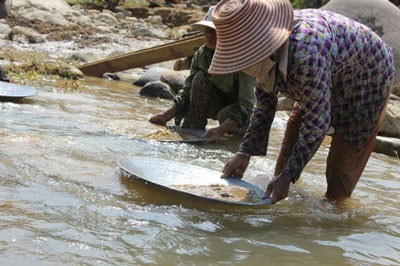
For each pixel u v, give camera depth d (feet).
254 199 13.61
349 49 13.26
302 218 13.43
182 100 21.95
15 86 23.80
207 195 13.56
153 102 28.48
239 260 10.63
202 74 21.42
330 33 12.85
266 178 15.81
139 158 14.99
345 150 14.75
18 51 44.19
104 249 10.42
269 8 11.98
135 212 12.42
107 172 14.87
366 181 17.37
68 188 13.34
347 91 14.07
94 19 66.85
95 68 35.83
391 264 11.22
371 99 14.23
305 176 17.24
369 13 35.35
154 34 60.95
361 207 14.71
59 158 15.56
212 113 22.00
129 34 60.59
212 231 11.94
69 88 28.89
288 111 29.32
